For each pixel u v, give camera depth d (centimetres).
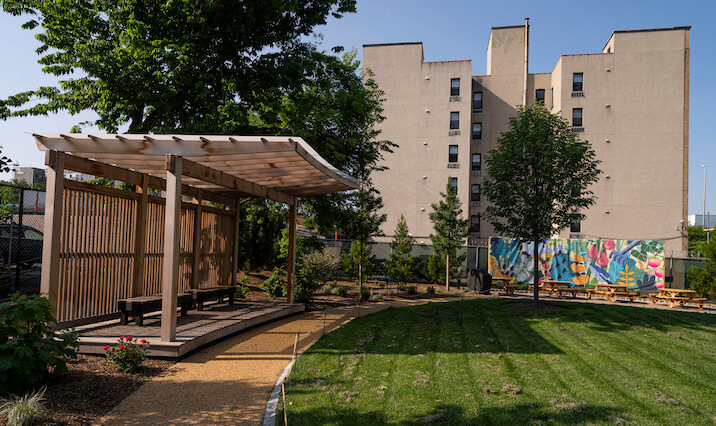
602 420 507
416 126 3506
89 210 855
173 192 762
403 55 3550
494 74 3697
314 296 1738
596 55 3381
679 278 2627
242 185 1055
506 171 1396
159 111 1430
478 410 529
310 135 1406
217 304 1262
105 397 545
